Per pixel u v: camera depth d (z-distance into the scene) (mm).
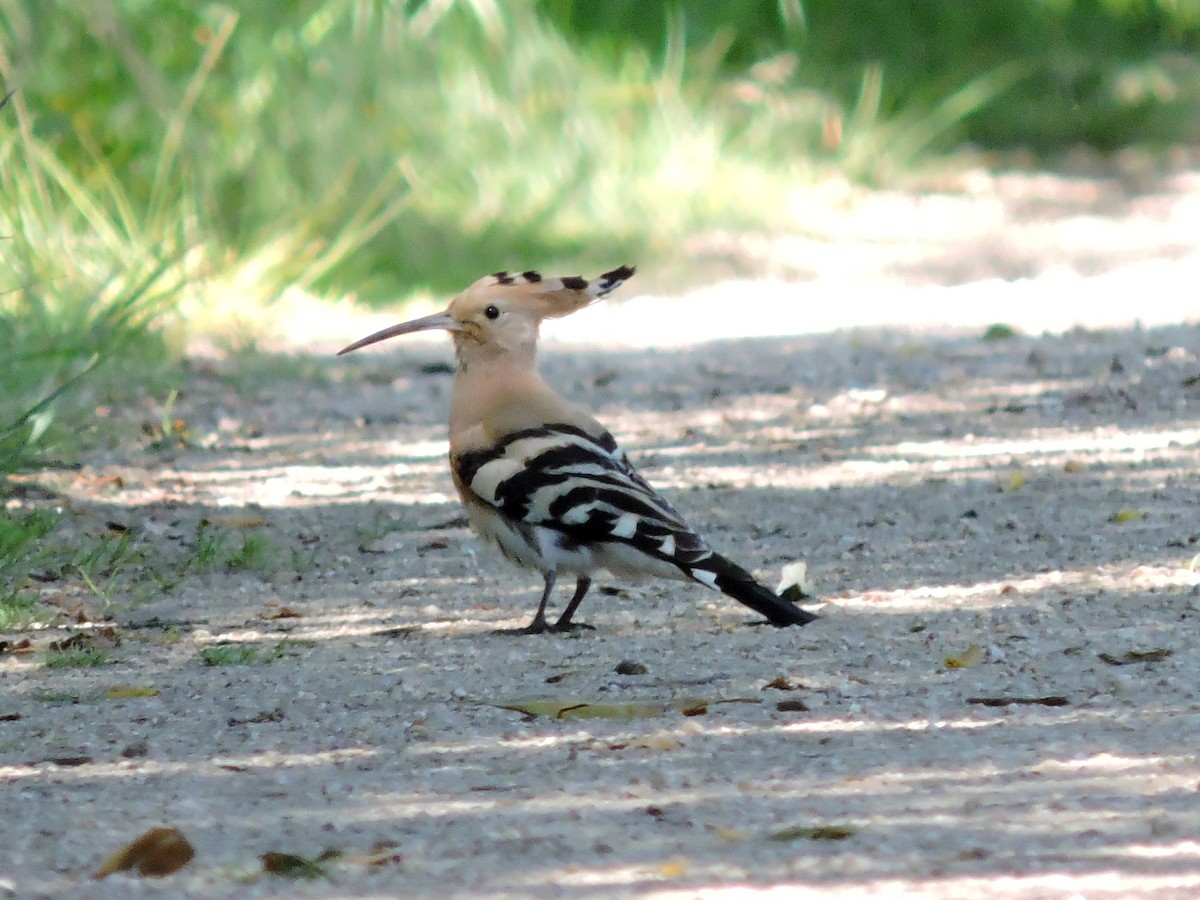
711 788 6605
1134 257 25250
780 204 27750
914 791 6484
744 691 8047
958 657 8453
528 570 10000
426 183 25000
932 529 11672
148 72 22875
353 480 13875
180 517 12555
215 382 17594
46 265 17922
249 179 23125
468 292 9852
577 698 7984
